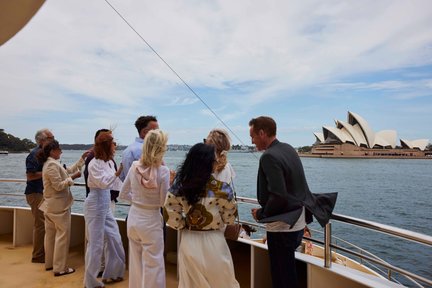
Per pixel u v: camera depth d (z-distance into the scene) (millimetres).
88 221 2748
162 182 2205
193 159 1843
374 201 36750
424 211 30750
